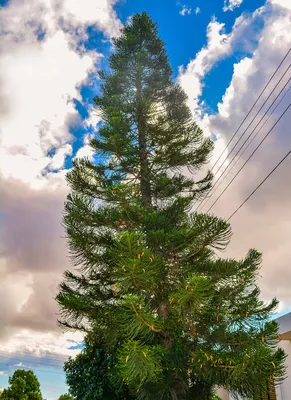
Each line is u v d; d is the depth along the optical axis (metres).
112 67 9.60
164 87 9.30
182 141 8.20
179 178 8.10
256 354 4.96
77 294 6.93
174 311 5.67
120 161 7.90
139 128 8.49
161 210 7.37
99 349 7.65
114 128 7.81
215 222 6.08
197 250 6.45
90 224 6.96
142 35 10.07
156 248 6.46
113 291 6.85
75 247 6.85
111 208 7.07
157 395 5.62
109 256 6.73
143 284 5.46
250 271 6.34
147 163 8.11
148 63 9.48
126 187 6.61
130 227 6.81
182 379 5.84
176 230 6.45
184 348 5.89
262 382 5.23
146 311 5.21
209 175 8.12
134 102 8.66
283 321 8.24
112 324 6.22
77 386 7.71
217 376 5.57
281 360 5.31
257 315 6.07
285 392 8.07
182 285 5.54
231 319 6.03
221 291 6.26
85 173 7.76
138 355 4.78
